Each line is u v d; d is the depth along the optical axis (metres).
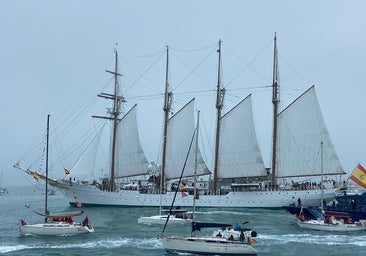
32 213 93.31
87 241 50.25
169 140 99.88
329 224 58.09
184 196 90.31
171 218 66.56
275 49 97.88
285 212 83.88
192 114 97.19
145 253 43.91
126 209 90.38
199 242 43.06
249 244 42.66
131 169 100.50
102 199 95.19
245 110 95.06
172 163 98.94
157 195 93.50
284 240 51.28
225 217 75.00
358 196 64.50
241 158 95.31
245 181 96.69
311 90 92.00
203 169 96.25
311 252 44.81
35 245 48.00
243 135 95.25
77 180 96.81
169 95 101.56
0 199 194.25
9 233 57.72
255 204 90.56
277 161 95.00
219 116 98.50
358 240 51.28
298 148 93.31
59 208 102.44
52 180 94.31
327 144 90.88
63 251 44.91
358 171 70.75
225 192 94.31
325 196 87.50
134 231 58.09
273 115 96.50
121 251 44.88
